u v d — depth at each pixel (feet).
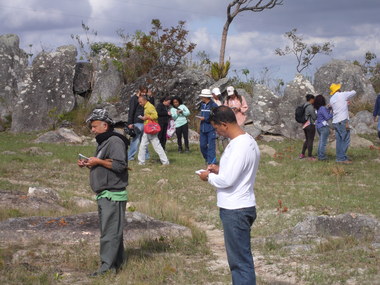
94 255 23.57
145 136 51.11
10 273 20.94
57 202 35.14
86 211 32.86
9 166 48.57
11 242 25.44
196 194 39.68
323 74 85.92
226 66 87.97
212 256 24.71
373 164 52.65
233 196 17.42
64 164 51.60
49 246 24.91
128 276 20.93
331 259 22.98
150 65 86.12
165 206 34.50
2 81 88.38
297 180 44.80
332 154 59.00
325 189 40.47
